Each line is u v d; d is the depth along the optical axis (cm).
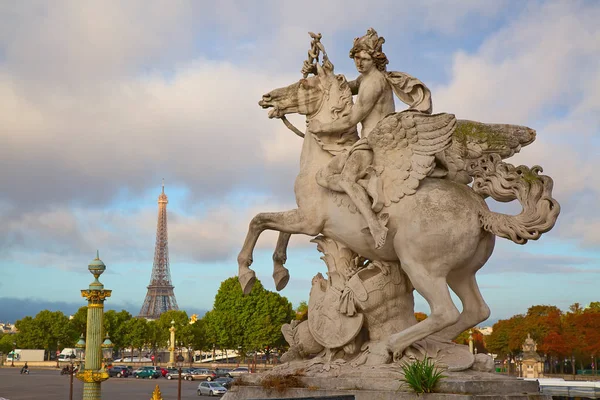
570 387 1688
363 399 597
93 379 1202
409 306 694
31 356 7144
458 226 626
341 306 677
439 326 619
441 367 609
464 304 671
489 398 547
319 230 713
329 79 748
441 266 630
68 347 7338
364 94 704
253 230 735
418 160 648
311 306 711
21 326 7400
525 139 707
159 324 7238
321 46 760
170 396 2788
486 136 706
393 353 633
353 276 688
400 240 644
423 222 630
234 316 4672
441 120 643
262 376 685
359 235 680
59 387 3291
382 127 663
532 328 5169
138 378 4472
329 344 679
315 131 723
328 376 643
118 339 7119
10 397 2627
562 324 5197
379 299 673
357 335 683
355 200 658
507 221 621
